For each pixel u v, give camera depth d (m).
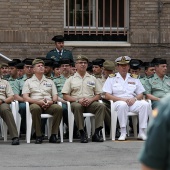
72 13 20.00
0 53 19.23
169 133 3.88
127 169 10.28
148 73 16.66
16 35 19.48
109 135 15.92
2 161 11.10
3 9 19.45
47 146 13.41
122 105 14.57
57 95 14.76
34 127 13.98
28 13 19.56
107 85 15.08
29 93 14.51
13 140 13.68
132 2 19.95
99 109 14.30
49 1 19.61
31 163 10.87
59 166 10.54
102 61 16.42
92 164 10.79
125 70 15.16
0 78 14.59
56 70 15.78
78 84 14.68
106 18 20.12
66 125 15.27
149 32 20.02
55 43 18.39
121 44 20.00
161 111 3.92
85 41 20.02
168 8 19.97
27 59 15.88
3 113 13.82
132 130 16.80
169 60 20.02
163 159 3.89
